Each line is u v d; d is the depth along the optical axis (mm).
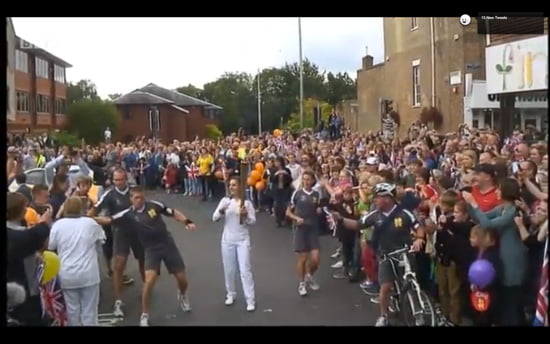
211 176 20328
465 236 6172
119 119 44344
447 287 6359
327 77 44938
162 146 26078
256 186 16547
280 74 49062
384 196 6660
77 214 6203
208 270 9961
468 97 19766
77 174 10023
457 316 6227
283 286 8727
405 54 23344
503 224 5777
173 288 8781
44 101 39312
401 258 6523
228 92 56344
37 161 16266
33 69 37594
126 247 7625
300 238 8180
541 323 5379
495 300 5805
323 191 10086
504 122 16047
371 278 8109
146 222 7059
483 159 8008
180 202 20297
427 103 21812
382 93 26359
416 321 6043
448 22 20516
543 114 14781
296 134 27203
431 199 7242
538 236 5734
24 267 5555
